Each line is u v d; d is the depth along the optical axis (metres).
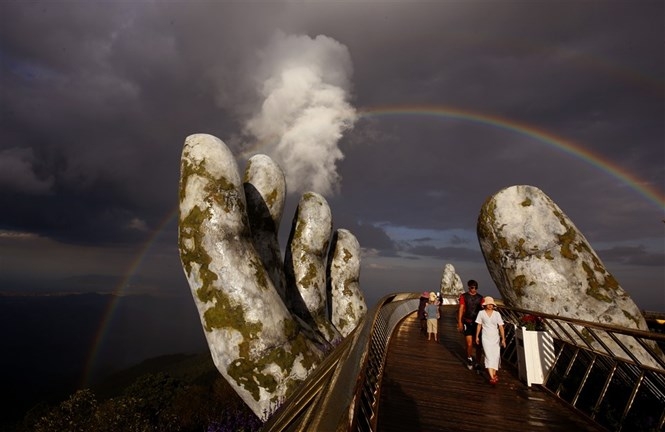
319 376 3.78
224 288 12.22
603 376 7.82
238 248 12.88
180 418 19.38
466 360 10.20
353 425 2.67
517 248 11.22
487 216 12.16
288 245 21.47
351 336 4.76
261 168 18.38
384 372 8.80
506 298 11.70
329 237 22.14
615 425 5.82
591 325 6.60
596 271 10.62
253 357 11.70
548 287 10.45
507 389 7.67
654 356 5.43
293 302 19.73
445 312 23.81
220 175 13.38
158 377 26.83
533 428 5.82
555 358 7.93
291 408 3.48
